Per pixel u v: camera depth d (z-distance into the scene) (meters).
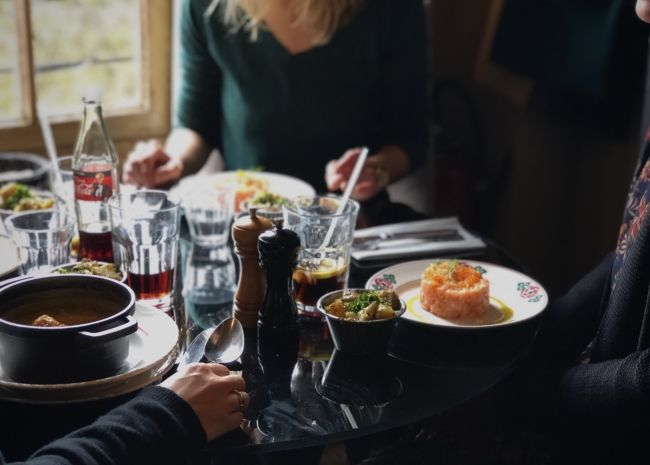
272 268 1.25
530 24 2.63
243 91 2.19
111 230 1.41
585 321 1.51
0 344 1.07
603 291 1.49
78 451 0.97
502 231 2.99
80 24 2.54
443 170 2.88
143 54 2.64
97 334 1.05
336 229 1.36
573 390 1.29
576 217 2.96
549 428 1.33
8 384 1.05
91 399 1.06
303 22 2.10
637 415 1.21
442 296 1.35
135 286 1.37
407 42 2.20
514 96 2.75
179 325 1.34
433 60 3.00
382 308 1.24
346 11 2.13
